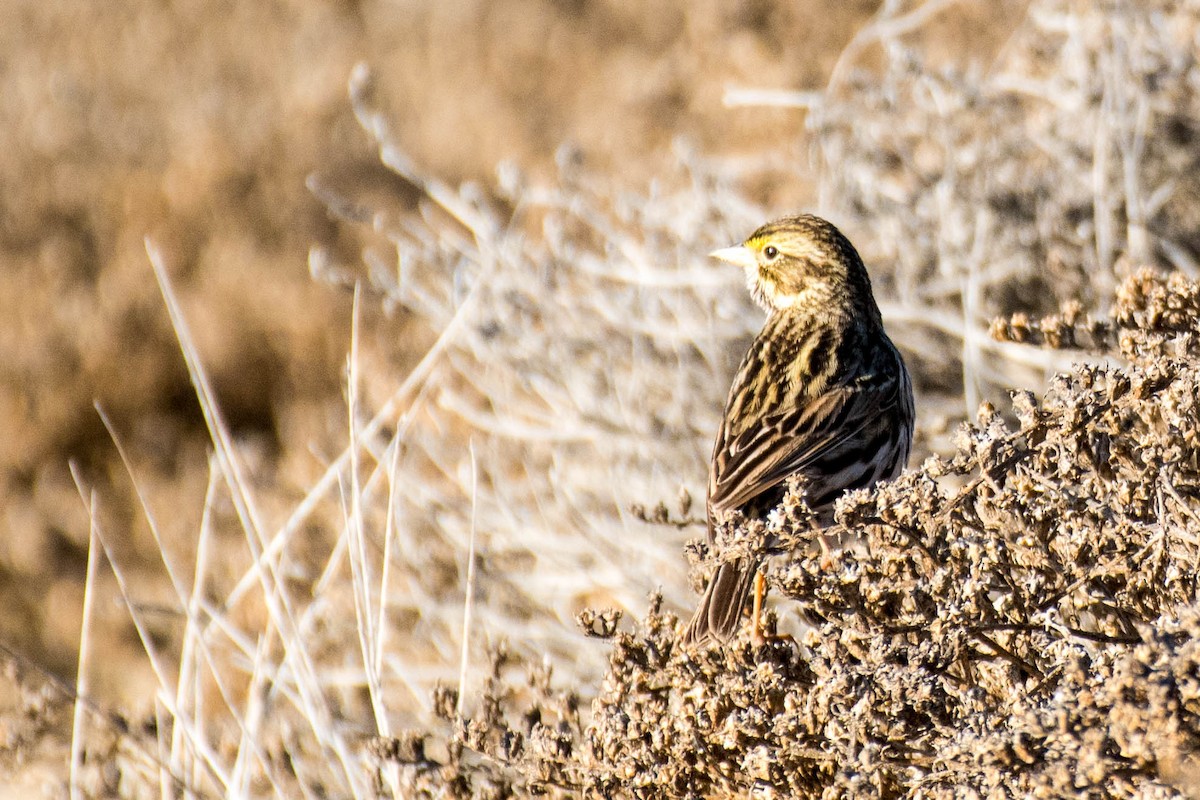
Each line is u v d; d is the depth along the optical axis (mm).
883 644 6250
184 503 15523
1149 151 12609
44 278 17328
